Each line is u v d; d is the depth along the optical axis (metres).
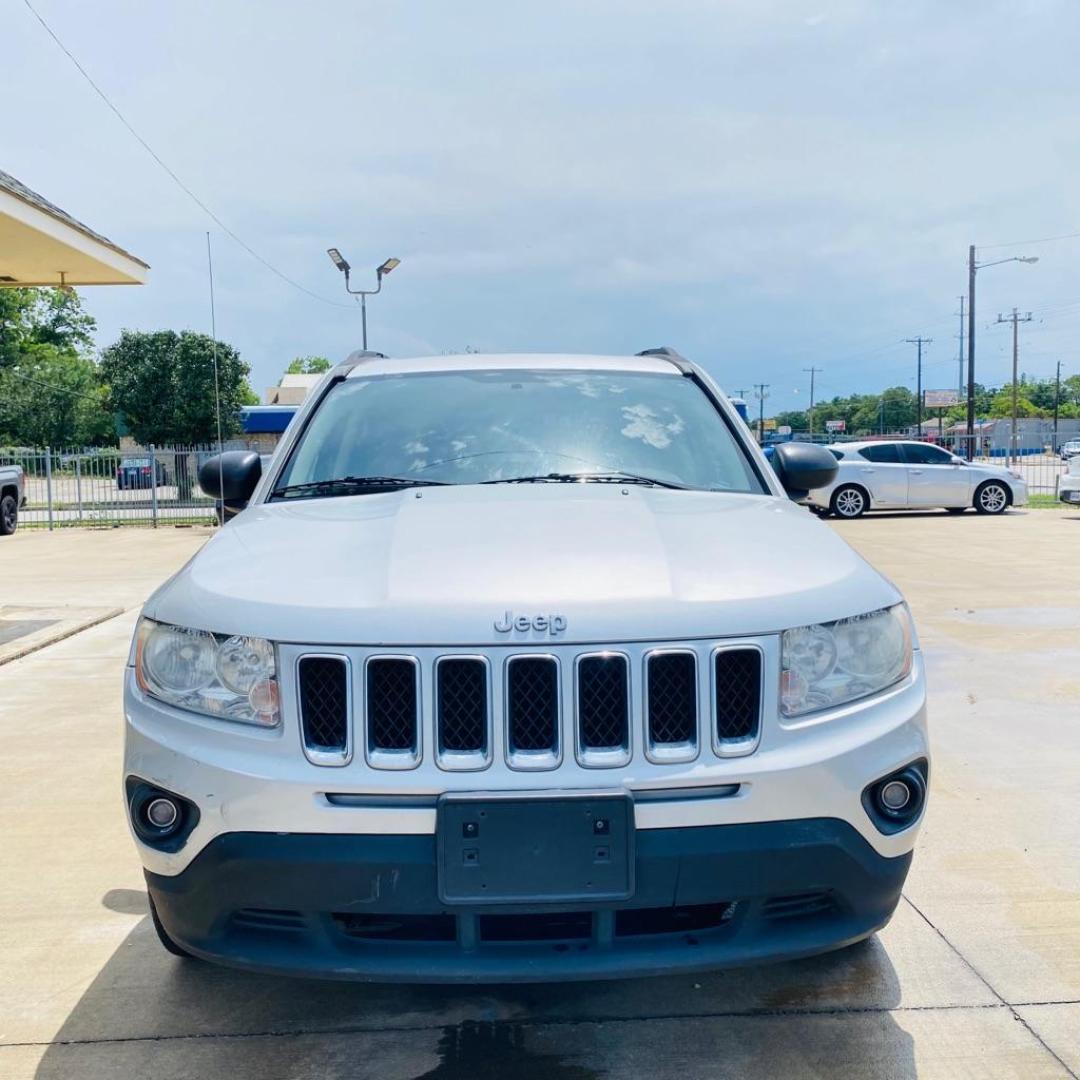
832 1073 2.50
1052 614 8.50
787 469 3.66
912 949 3.08
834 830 2.28
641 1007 2.80
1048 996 2.82
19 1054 2.60
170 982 2.94
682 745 2.24
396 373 3.96
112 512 21.55
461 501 2.94
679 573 2.40
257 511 3.14
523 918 2.25
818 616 2.38
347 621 2.25
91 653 7.50
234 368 29.52
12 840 3.97
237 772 2.24
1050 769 4.65
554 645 2.20
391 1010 2.79
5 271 11.73
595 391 3.79
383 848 2.17
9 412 58.66
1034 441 65.94
